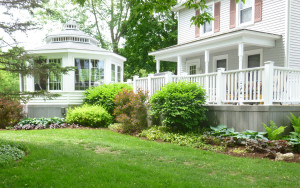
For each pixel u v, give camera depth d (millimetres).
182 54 15422
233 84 9578
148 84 12016
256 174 5152
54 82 15164
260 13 13578
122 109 11344
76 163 5668
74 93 15211
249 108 8367
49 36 17094
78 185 4281
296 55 12586
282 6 12570
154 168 5441
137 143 8469
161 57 17141
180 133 9609
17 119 13500
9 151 6289
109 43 29641
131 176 4812
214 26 16312
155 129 10250
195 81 10602
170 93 9648
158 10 7234
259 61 13703
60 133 10586
